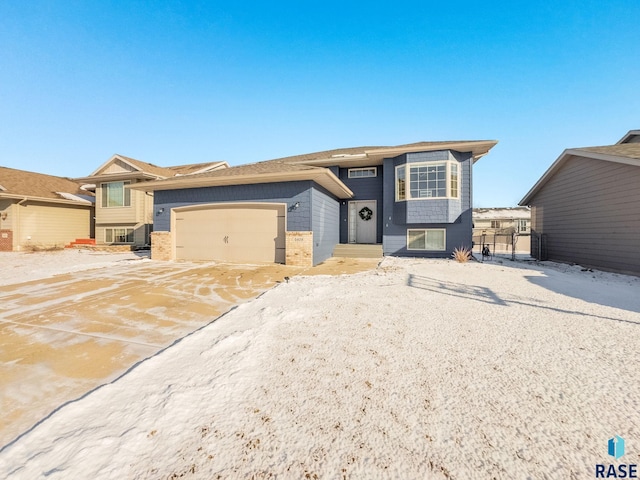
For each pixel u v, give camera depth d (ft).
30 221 60.13
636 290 21.66
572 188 39.06
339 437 6.72
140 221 60.64
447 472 5.79
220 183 38.37
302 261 35.45
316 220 37.78
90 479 5.63
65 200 63.72
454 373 9.50
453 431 6.87
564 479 5.60
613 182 32.04
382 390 8.55
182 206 41.29
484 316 15.29
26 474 5.72
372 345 11.68
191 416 7.43
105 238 63.00
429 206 42.39
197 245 41.04
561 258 41.75
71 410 7.55
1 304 18.21
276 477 5.71
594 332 12.98
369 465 5.97
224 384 8.86
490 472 5.78
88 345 12.05
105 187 62.90
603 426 7.00
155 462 6.05
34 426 7.11
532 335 12.66
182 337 12.99
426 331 13.16
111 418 7.32
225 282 25.26
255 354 10.86
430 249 44.32
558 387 8.66
